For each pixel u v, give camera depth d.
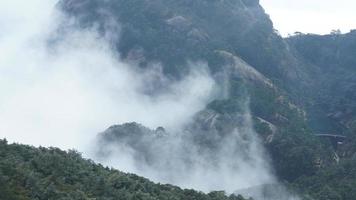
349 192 179.75
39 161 83.69
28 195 72.88
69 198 73.38
